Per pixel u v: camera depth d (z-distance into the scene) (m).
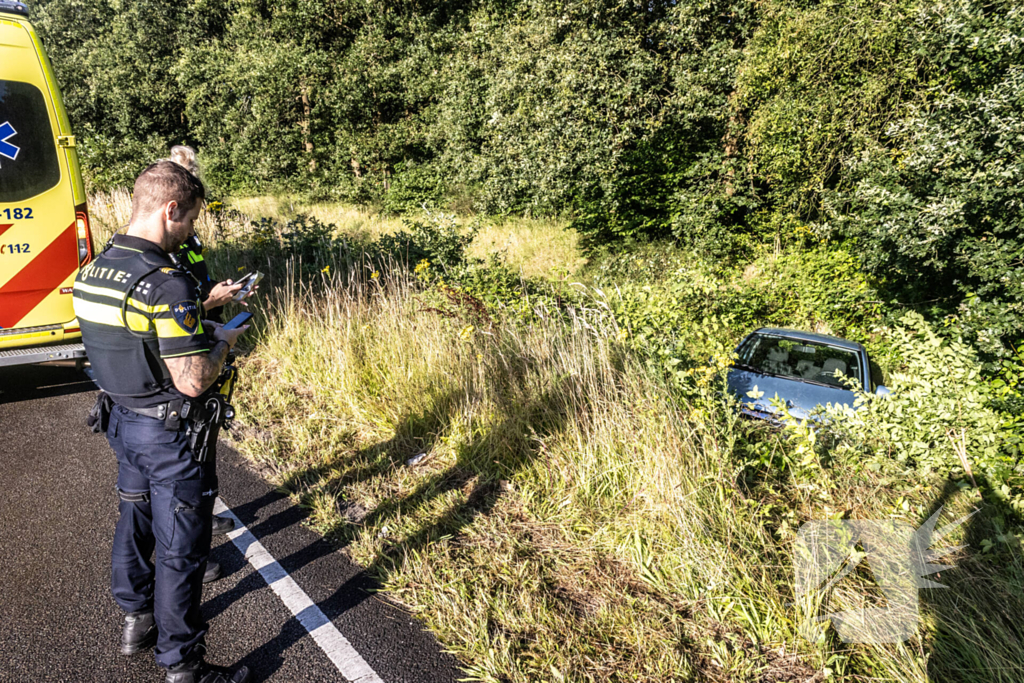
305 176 26.02
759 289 10.91
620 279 12.74
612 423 4.01
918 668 2.45
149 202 2.18
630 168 15.30
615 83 14.75
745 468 3.78
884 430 4.02
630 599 2.93
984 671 2.43
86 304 2.14
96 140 18.94
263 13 28.19
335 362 5.51
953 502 3.50
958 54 8.45
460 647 2.66
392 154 24.25
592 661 2.58
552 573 3.16
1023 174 6.77
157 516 2.26
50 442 4.63
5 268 4.98
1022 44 7.27
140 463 2.26
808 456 3.61
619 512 3.61
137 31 28.64
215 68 27.30
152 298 2.07
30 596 2.89
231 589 3.00
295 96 25.83
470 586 3.02
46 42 28.41
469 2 24.08
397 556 3.29
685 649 2.66
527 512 3.68
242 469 4.24
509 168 17.94
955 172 7.43
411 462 4.27
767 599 2.81
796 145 12.35
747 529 3.18
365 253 8.11
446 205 21.56
